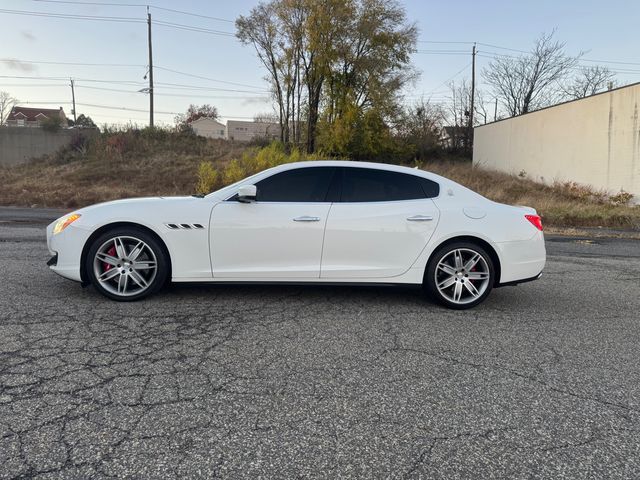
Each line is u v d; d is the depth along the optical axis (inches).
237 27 1403.8
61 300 196.7
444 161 1476.4
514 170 1134.4
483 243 204.1
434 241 200.2
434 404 119.4
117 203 199.2
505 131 1180.5
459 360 148.1
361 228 197.3
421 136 1519.4
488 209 205.6
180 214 193.9
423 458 96.9
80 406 112.7
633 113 756.0
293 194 200.2
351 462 94.9
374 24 1300.4
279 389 124.7
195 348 150.5
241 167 744.3
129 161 1162.0
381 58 1333.7
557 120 958.4
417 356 150.3
